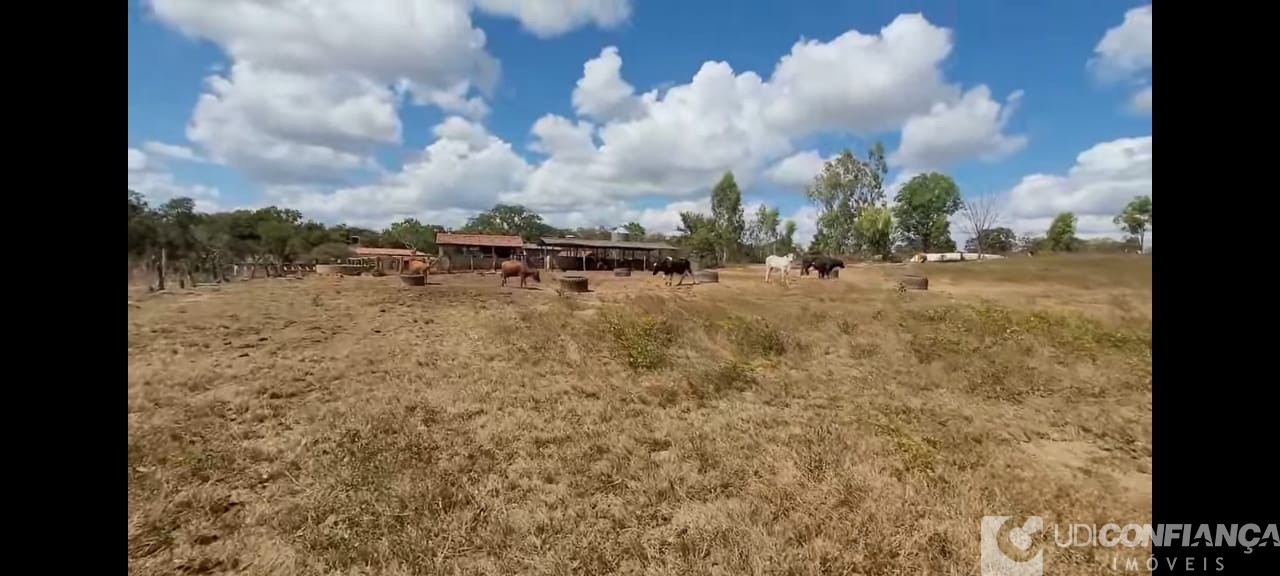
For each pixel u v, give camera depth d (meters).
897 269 25.09
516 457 3.98
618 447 4.25
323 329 7.73
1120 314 10.46
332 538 2.84
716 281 17.27
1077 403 6.26
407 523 3.01
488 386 5.57
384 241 40.97
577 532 3.03
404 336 7.49
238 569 2.59
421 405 4.91
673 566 2.75
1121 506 3.52
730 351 8.02
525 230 71.62
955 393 6.58
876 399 6.08
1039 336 9.17
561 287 12.79
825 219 47.25
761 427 4.93
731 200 43.88
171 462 3.55
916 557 2.86
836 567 2.75
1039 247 46.91
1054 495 3.64
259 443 3.93
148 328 7.25
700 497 3.51
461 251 31.80
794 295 12.89
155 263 15.40
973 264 25.03
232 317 8.27
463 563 2.71
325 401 4.90
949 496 3.57
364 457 3.78
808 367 7.47
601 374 6.36
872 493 3.56
